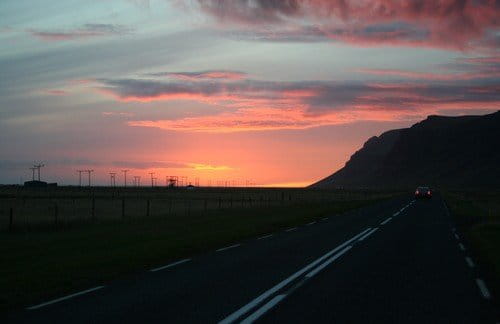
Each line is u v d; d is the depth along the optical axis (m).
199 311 10.30
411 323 9.54
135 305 10.84
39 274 14.59
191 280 13.84
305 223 35.31
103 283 13.45
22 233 26.47
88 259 17.42
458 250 20.55
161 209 53.22
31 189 169.25
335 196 111.00
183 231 27.66
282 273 14.98
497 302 11.30
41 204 61.69
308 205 62.22
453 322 9.64
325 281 13.73
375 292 12.30
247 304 10.93
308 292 12.25
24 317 9.88
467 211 47.03
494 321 9.73
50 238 24.05
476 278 14.27
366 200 80.75
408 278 14.23
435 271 15.44
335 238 25.33
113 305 10.85
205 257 18.45
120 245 21.47
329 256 18.73
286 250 20.55
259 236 26.42
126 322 9.48
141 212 47.22
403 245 22.31
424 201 75.06
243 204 65.88
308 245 22.33
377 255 19.03
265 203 69.94
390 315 10.09
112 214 43.94
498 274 14.70
